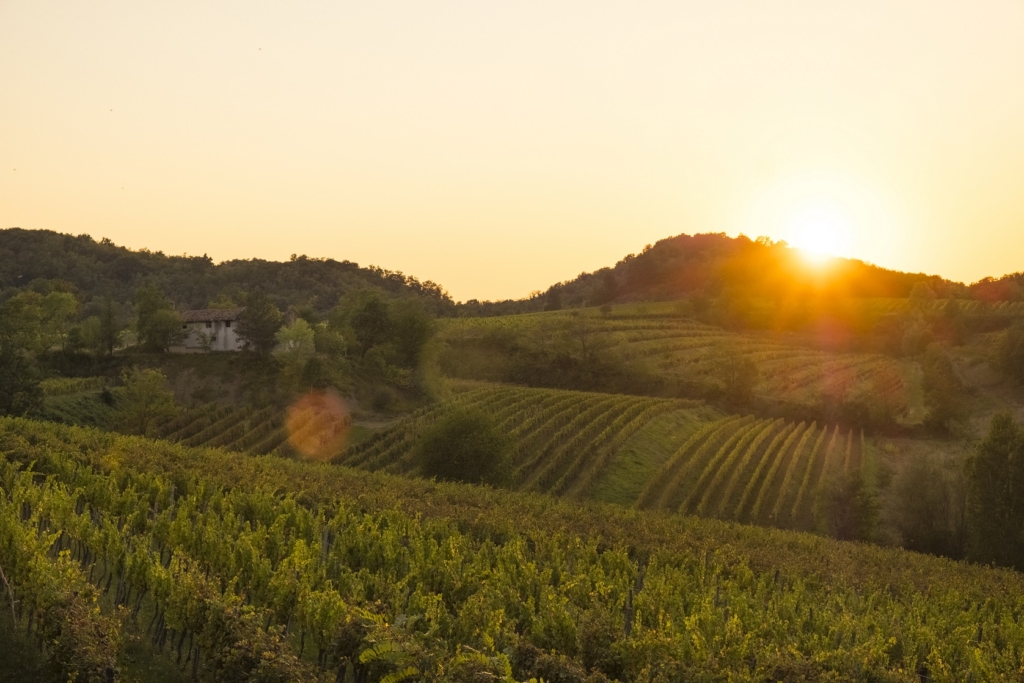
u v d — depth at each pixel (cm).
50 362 8838
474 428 6303
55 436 4509
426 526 3494
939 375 10819
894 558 4772
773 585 3503
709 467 7031
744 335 16825
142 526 2645
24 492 2525
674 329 16662
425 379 9844
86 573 2150
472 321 15600
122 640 1605
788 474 7212
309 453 6919
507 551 3048
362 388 9050
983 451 5897
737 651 1941
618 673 1866
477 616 2003
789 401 10644
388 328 10419
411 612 2022
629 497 6562
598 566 3047
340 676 1731
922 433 9488
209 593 1717
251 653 1484
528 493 5556
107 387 7800
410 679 1471
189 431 7075
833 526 6544
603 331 15250
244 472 4225
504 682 1425
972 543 6025
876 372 13300
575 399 9169
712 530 4803
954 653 2530
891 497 7275
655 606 2525
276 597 1948
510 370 11631
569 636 1977
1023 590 4228
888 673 1972
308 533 2997
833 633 2541
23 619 1741
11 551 1853
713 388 10844
